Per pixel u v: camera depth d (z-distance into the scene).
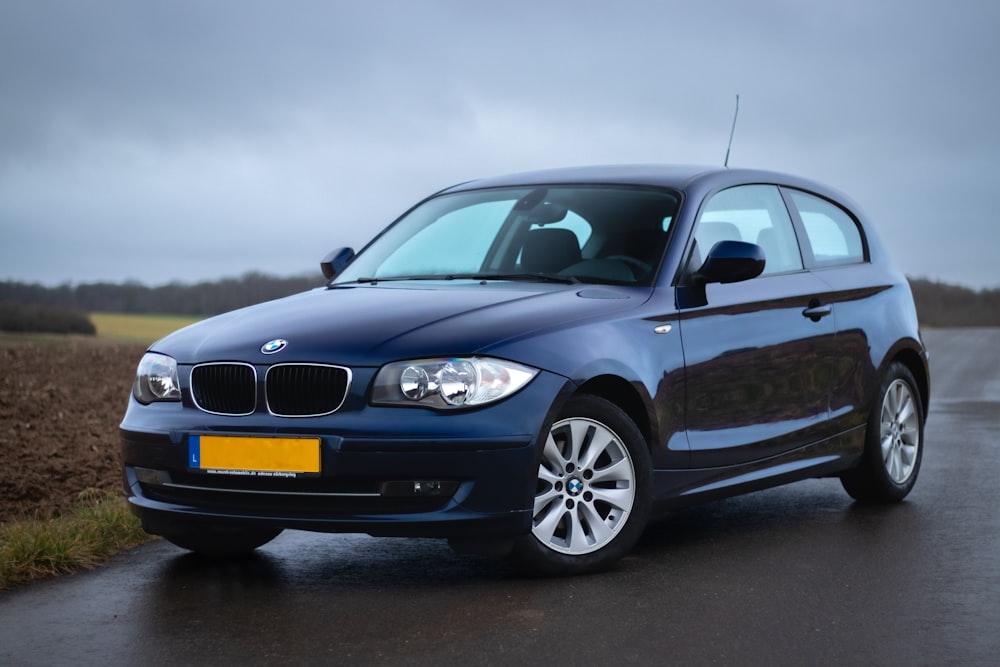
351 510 4.87
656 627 4.38
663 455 5.51
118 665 4.02
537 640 4.22
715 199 6.25
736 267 5.66
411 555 5.68
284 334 5.16
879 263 7.34
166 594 4.96
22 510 6.92
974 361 22.64
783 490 7.58
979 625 4.37
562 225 6.09
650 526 6.38
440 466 4.80
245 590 5.02
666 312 5.59
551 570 5.15
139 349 25.42
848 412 6.71
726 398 5.85
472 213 6.49
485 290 5.59
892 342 7.05
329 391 4.94
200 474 5.07
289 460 4.89
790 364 6.26
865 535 6.05
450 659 4.02
